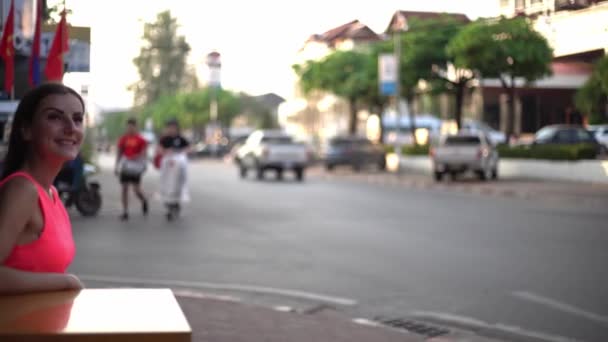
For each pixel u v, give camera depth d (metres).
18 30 7.23
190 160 72.62
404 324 7.33
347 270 10.33
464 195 26.12
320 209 19.98
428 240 13.58
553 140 35.53
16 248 2.42
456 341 6.50
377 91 50.25
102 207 19.73
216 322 6.74
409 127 65.31
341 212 19.14
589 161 30.88
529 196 25.30
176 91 112.38
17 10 7.25
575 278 9.70
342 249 12.39
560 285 9.25
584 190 26.08
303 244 12.99
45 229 2.46
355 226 15.88
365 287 9.15
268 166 36.59
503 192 26.70
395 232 14.82
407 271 10.26
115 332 1.92
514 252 12.06
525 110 19.94
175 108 103.94
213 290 8.88
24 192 2.40
